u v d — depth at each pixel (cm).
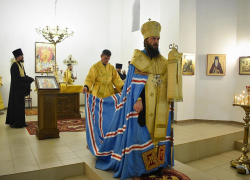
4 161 297
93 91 411
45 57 876
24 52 845
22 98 511
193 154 427
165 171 266
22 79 502
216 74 621
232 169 387
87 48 961
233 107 613
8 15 817
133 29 952
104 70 409
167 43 638
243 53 593
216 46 624
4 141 397
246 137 385
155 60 256
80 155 325
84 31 954
